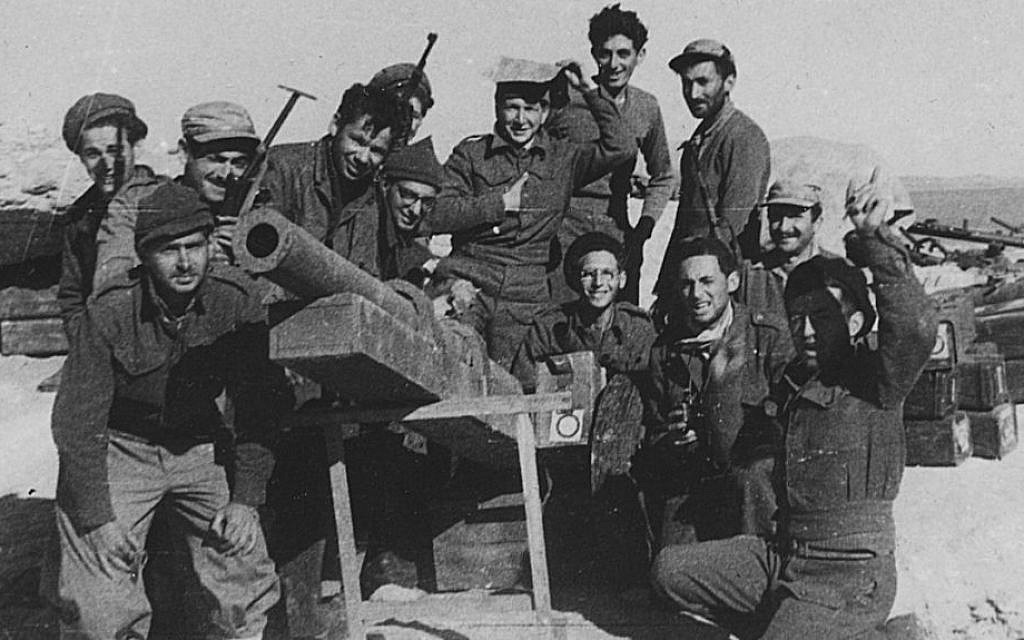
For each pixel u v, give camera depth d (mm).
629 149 7199
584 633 5074
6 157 8508
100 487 4719
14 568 5844
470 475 5773
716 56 7016
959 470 6559
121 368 4730
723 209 6926
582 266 6180
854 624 4574
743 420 5371
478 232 7027
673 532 5355
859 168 8102
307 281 4145
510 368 6715
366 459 5578
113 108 6867
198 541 4992
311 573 5156
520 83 6996
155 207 4699
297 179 6152
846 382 4734
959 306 7211
